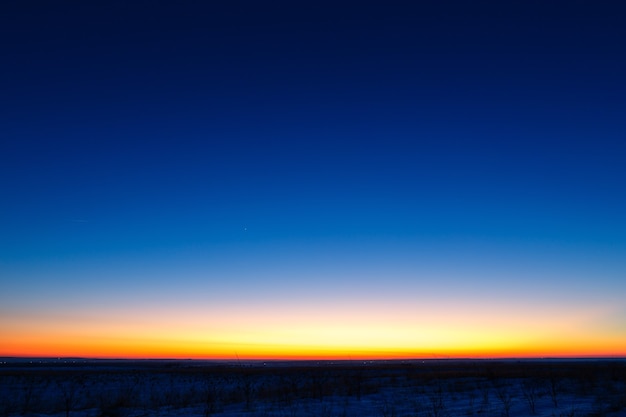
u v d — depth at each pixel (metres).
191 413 21.27
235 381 53.28
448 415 19.56
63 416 21.02
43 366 141.50
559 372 49.75
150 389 41.56
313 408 22.58
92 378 60.25
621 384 30.88
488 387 32.91
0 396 33.00
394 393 30.50
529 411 19.67
